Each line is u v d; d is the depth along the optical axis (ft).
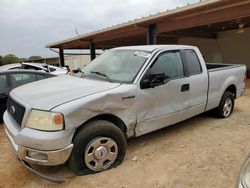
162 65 14.78
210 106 18.48
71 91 12.08
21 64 42.29
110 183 11.13
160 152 14.10
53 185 11.18
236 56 58.85
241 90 21.99
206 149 14.43
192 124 18.94
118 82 13.38
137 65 14.15
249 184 6.31
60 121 10.50
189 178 11.41
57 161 10.68
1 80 20.74
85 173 11.70
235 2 27.43
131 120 13.03
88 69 16.03
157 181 11.23
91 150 11.64
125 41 70.03
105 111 11.98
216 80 18.54
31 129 10.74
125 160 13.17
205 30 58.95
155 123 14.32
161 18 34.45
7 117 13.12
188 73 16.17
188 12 31.45
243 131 17.35
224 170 12.04
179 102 15.51
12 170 12.78
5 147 15.94
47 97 11.52
